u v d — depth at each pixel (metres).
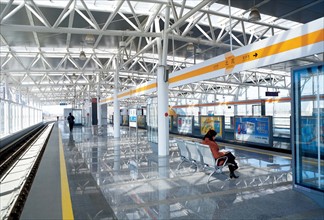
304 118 5.25
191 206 4.64
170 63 21.98
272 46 5.72
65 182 6.30
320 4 9.75
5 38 13.94
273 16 10.89
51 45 15.93
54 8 10.13
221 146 12.65
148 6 10.78
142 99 47.59
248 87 38.19
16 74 24.16
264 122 11.62
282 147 11.63
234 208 4.54
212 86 38.03
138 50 14.22
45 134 26.53
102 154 10.54
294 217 4.15
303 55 5.04
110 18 9.17
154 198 5.08
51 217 4.25
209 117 15.80
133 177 6.71
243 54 6.54
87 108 34.53
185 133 19.17
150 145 12.36
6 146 16.25
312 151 5.20
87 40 11.75
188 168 7.71
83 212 4.44
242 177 6.57
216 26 12.86
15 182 7.92
